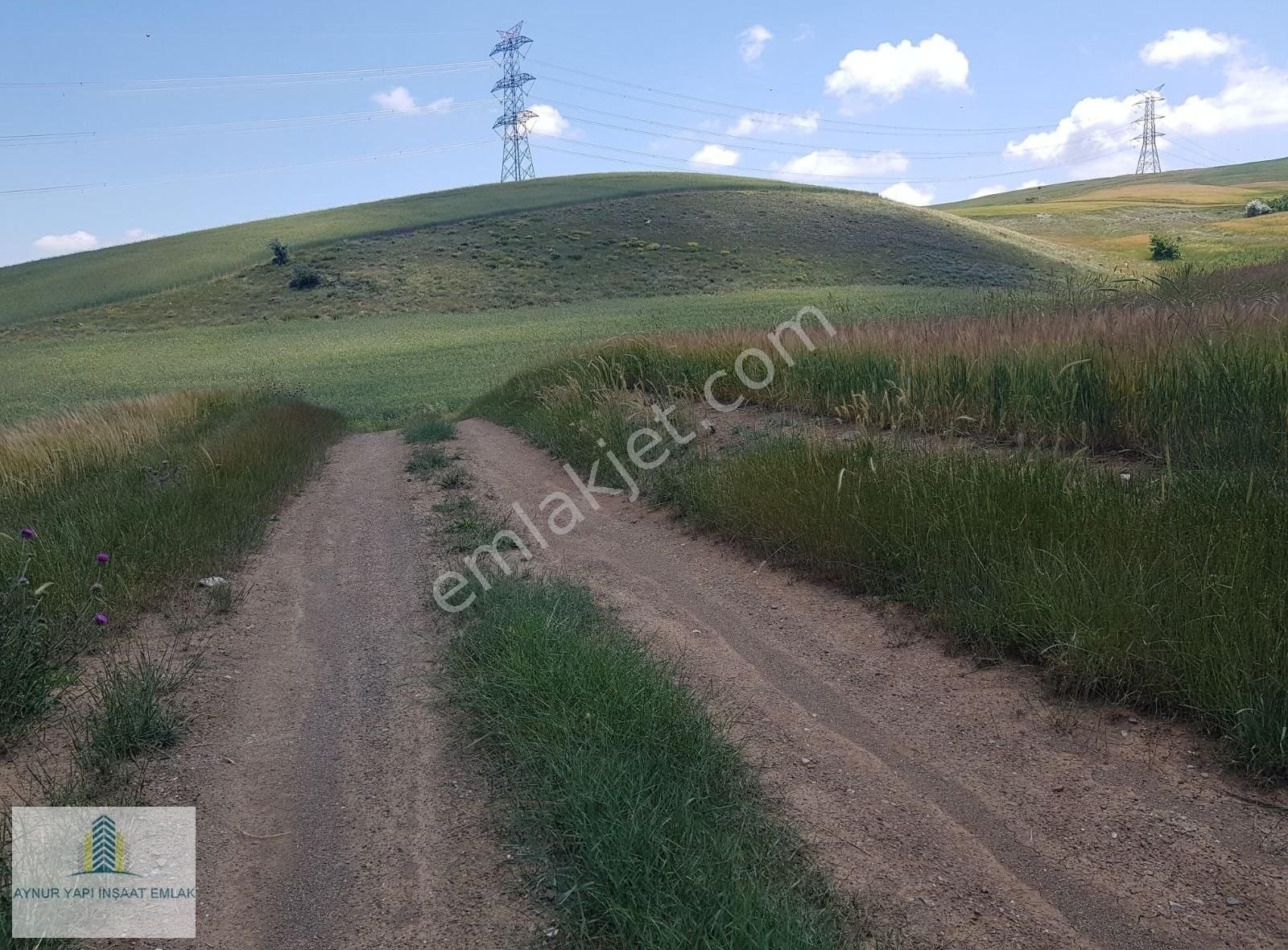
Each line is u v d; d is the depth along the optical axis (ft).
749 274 211.20
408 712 13.39
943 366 30.04
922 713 12.50
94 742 12.07
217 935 8.56
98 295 241.55
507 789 10.84
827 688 13.60
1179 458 20.21
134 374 145.07
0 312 232.12
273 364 146.61
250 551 23.35
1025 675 13.17
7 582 15.08
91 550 19.19
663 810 9.44
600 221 271.69
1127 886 8.70
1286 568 12.40
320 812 10.77
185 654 15.89
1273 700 10.25
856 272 205.36
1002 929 8.18
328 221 312.91
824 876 8.91
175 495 25.29
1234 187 378.32
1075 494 16.35
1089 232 268.41
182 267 263.90
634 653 14.02
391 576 20.98
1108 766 10.71
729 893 8.04
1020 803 10.19
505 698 12.73
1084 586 13.08
